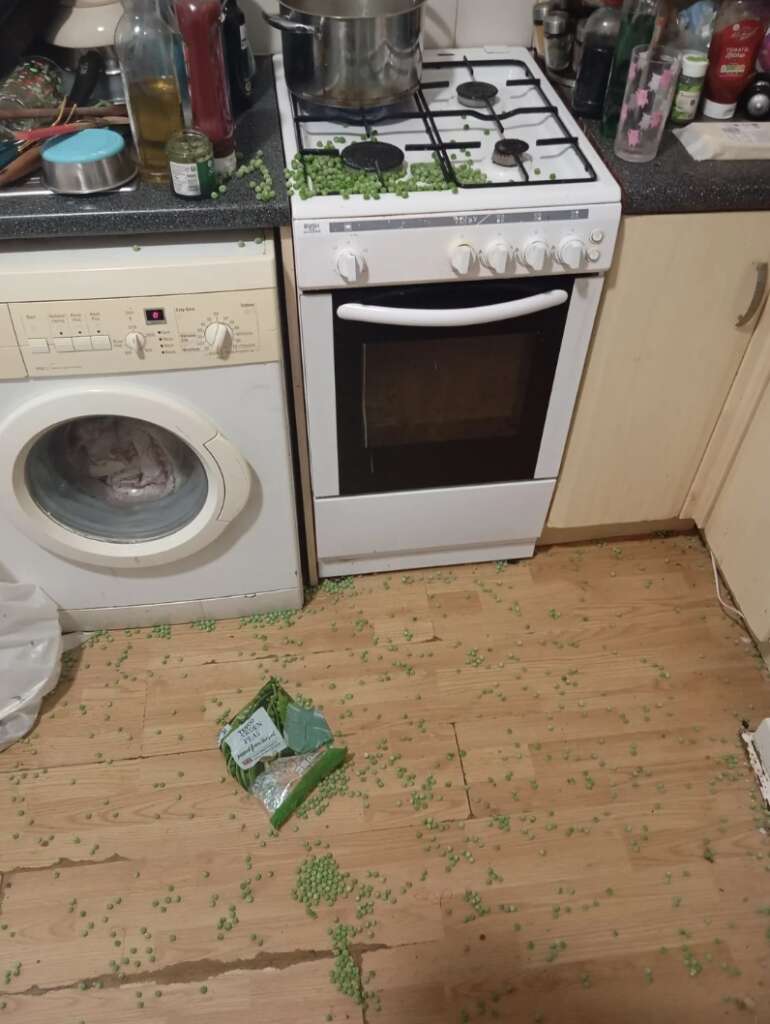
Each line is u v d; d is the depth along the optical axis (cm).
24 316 136
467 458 180
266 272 139
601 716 184
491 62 183
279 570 189
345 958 149
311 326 151
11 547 173
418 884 158
